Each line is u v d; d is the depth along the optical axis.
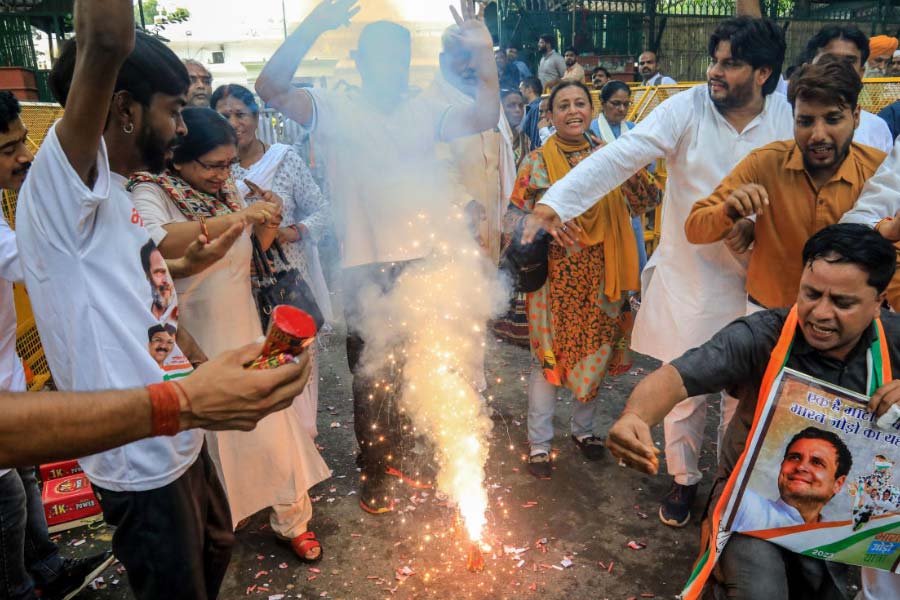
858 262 1.55
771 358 1.72
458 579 2.72
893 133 3.83
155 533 1.77
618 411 4.21
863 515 1.67
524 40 11.39
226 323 2.43
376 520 3.14
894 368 1.72
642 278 3.13
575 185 2.73
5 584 2.20
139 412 1.04
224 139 2.26
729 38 2.56
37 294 1.64
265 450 2.63
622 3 11.39
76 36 1.32
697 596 1.77
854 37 3.19
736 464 1.81
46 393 1.01
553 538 2.98
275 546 2.97
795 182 2.38
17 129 1.99
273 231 2.65
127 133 1.70
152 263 1.74
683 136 2.77
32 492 2.52
